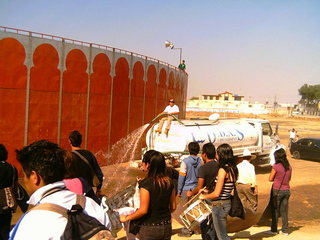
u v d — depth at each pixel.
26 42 13.19
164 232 3.99
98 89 15.88
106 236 1.96
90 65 15.43
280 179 7.27
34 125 13.61
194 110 100.69
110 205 5.46
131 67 17.70
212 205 5.24
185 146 12.16
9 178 4.60
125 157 17.36
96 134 15.94
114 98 16.73
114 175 14.25
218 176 5.14
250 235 7.34
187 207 6.08
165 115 12.99
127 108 17.64
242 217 5.28
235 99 128.38
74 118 14.98
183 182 6.73
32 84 13.46
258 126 16.20
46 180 2.05
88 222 1.98
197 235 7.23
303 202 11.85
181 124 12.55
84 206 2.09
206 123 13.66
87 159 5.32
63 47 14.34
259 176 15.62
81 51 15.01
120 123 17.20
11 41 12.81
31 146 2.09
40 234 1.86
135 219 4.00
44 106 13.88
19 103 13.16
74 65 14.80
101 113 16.11
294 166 19.62
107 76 16.25
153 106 20.05
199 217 5.61
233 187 5.21
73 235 1.90
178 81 24.11
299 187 14.13
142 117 18.94
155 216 3.96
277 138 17.70
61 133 14.51
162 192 3.96
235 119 16.41
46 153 2.06
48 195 2.02
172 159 11.40
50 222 1.89
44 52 13.73
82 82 15.18
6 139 12.91
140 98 18.62
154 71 19.86
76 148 5.45
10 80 12.89
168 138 12.56
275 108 131.50
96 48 15.62
